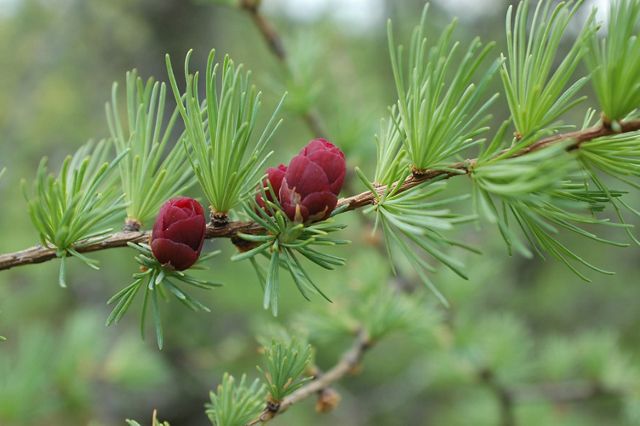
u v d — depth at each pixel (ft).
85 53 3.27
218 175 0.72
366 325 0.98
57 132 3.26
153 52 3.03
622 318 3.32
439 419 2.67
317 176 0.70
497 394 1.49
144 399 2.55
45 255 0.73
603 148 0.70
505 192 0.67
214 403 0.77
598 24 0.68
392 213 0.69
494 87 2.84
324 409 0.88
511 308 3.01
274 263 0.70
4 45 3.52
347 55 2.10
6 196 2.56
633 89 0.67
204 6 2.97
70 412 1.43
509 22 0.71
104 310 2.47
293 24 2.37
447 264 0.67
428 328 1.05
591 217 0.72
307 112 1.24
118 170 0.78
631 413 1.43
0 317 2.22
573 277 3.34
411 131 0.70
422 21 0.71
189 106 0.71
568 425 1.86
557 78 0.69
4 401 1.17
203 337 2.42
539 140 0.70
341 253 1.72
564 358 1.53
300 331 0.93
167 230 0.71
